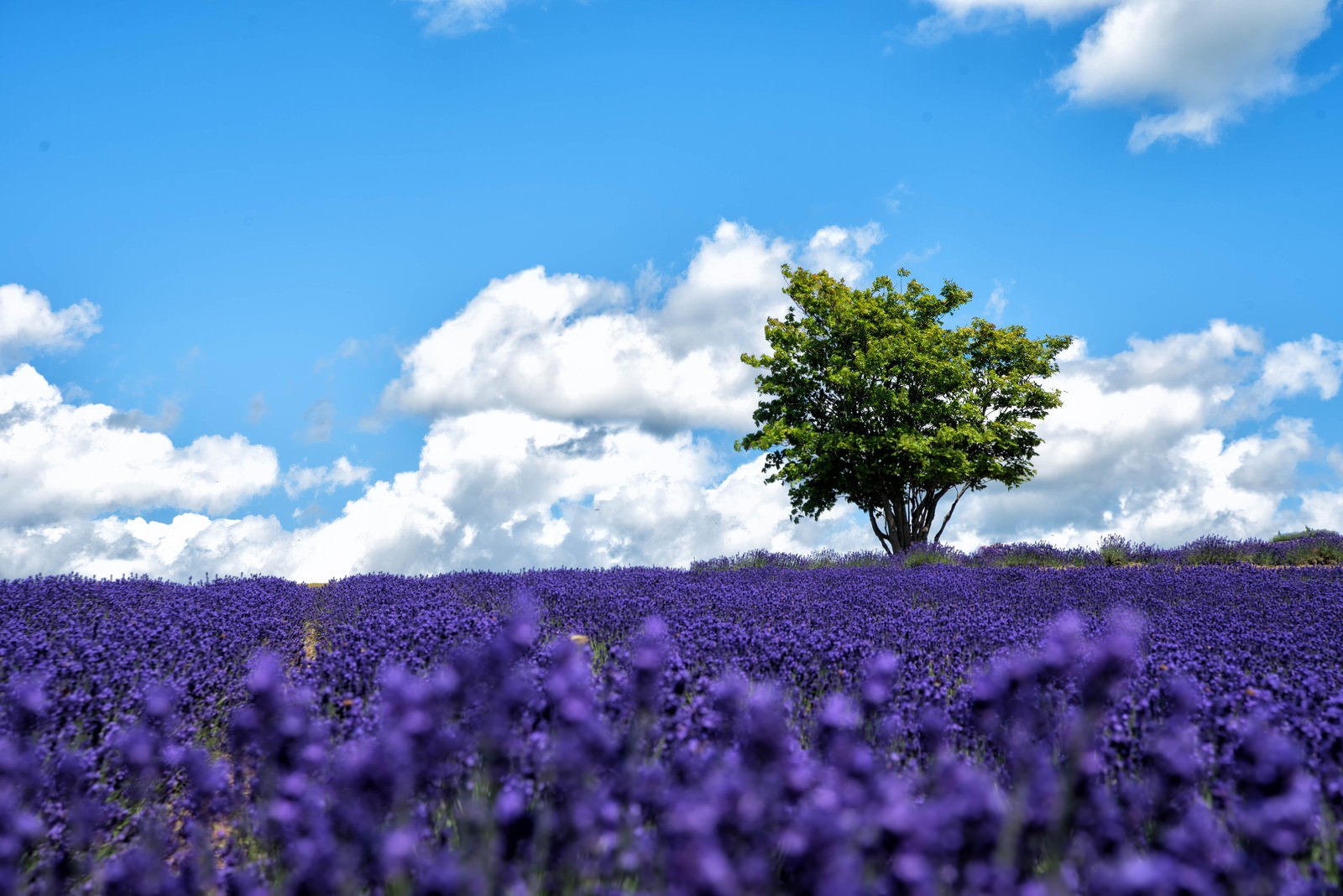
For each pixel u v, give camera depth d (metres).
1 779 2.92
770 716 2.48
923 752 3.63
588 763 2.67
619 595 9.12
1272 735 3.13
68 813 3.19
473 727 3.12
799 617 7.84
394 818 2.73
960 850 2.20
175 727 4.29
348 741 3.60
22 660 4.90
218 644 6.14
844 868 1.91
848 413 24.38
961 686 4.49
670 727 3.23
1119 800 2.94
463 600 9.11
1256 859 2.23
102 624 6.51
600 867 2.46
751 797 2.09
